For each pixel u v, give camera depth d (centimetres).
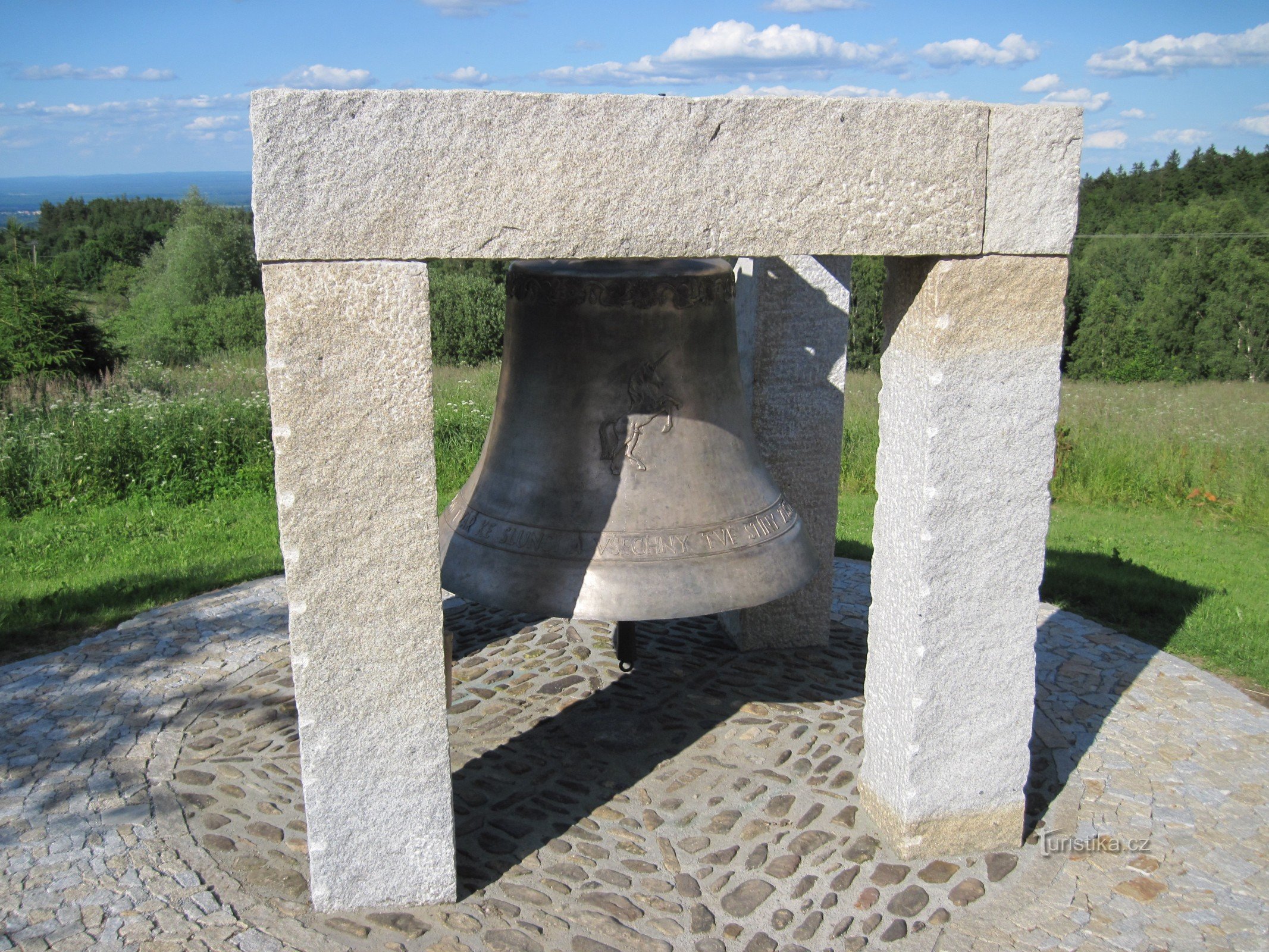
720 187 287
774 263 512
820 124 290
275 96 257
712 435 366
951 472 332
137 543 778
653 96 278
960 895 343
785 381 530
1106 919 332
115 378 1273
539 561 344
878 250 303
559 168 275
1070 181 316
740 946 316
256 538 794
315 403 279
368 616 300
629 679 519
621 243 283
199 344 2205
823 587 563
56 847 363
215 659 540
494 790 410
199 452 960
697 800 402
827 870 357
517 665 538
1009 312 324
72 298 1470
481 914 327
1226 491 998
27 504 877
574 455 353
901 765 360
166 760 429
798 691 507
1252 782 425
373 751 312
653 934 321
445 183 271
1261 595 700
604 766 430
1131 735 466
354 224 269
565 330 354
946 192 305
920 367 329
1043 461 341
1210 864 365
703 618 615
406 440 288
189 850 361
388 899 328
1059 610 639
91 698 491
